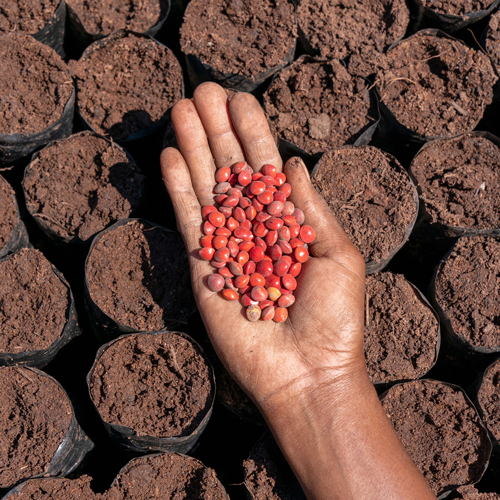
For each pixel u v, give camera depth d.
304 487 0.62
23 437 0.63
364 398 0.63
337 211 0.68
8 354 0.64
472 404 0.64
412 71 0.73
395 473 0.61
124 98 0.72
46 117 0.70
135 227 0.67
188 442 0.64
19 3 0.73
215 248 0.65
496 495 0.62
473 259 0.67
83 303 0.68
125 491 0.62
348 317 0.63
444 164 0.70
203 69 0.73
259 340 0.64
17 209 0.68
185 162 0.67
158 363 0.64
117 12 0.75
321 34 0.73
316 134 0.71
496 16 0.74
